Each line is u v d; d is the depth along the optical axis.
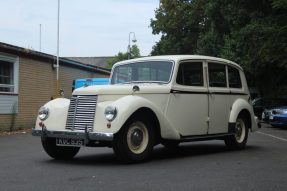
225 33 39.06
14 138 16.91
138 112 9.40
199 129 10.91
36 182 7.42
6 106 20.69
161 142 10.41
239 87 12.52
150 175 8.06
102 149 12.40
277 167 9.04
